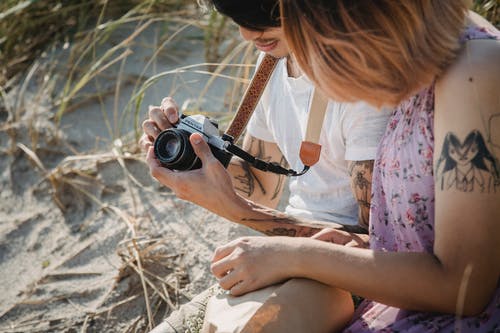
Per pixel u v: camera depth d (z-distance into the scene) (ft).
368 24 3.84
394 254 4.31
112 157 9.04
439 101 4.12
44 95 10.21
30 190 9.21
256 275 4.56
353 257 4.38
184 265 7.63
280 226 5.41
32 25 10.90
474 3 7.65
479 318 4.30
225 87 9.57
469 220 4.02
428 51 3.99
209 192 5.31
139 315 7.34
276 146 6.31
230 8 4.27
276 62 5.72
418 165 4.36
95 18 10.96
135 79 10.12
